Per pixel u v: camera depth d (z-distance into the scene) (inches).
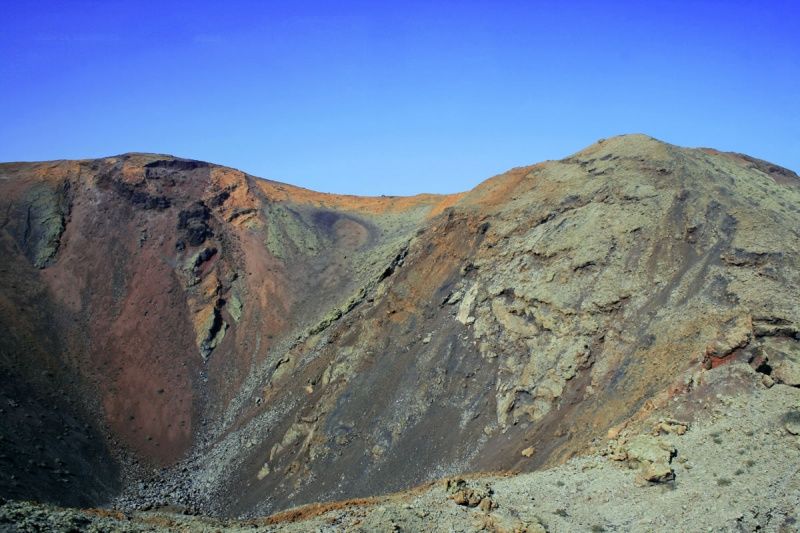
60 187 3814.0
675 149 2573.8
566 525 1192.8
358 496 1989.4
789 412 1339.8
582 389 1913.1
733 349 1530.5
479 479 1449.3
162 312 3284.9
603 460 1401.3
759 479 1209.4
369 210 4148.6
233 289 3442.4
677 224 2198.6
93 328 3189.0
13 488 2074.3
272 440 2445.9
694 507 1182.9
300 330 3147.1
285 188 4311.0
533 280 2287.2
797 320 1622.8
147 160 3954.2
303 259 3629.4
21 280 3294.8
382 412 2237.9
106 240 3550.7
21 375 2755.9
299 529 1232.2
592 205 2432.3
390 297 2650.1
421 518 1209.4
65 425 2628.0
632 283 2091.5
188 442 2770.7
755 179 2600.9
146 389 2972.4
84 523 1118.4
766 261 1920.5
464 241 2679.6
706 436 1357.0
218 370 3100.4
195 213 3700.8
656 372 1752.0
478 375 2181.3
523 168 2994.6
